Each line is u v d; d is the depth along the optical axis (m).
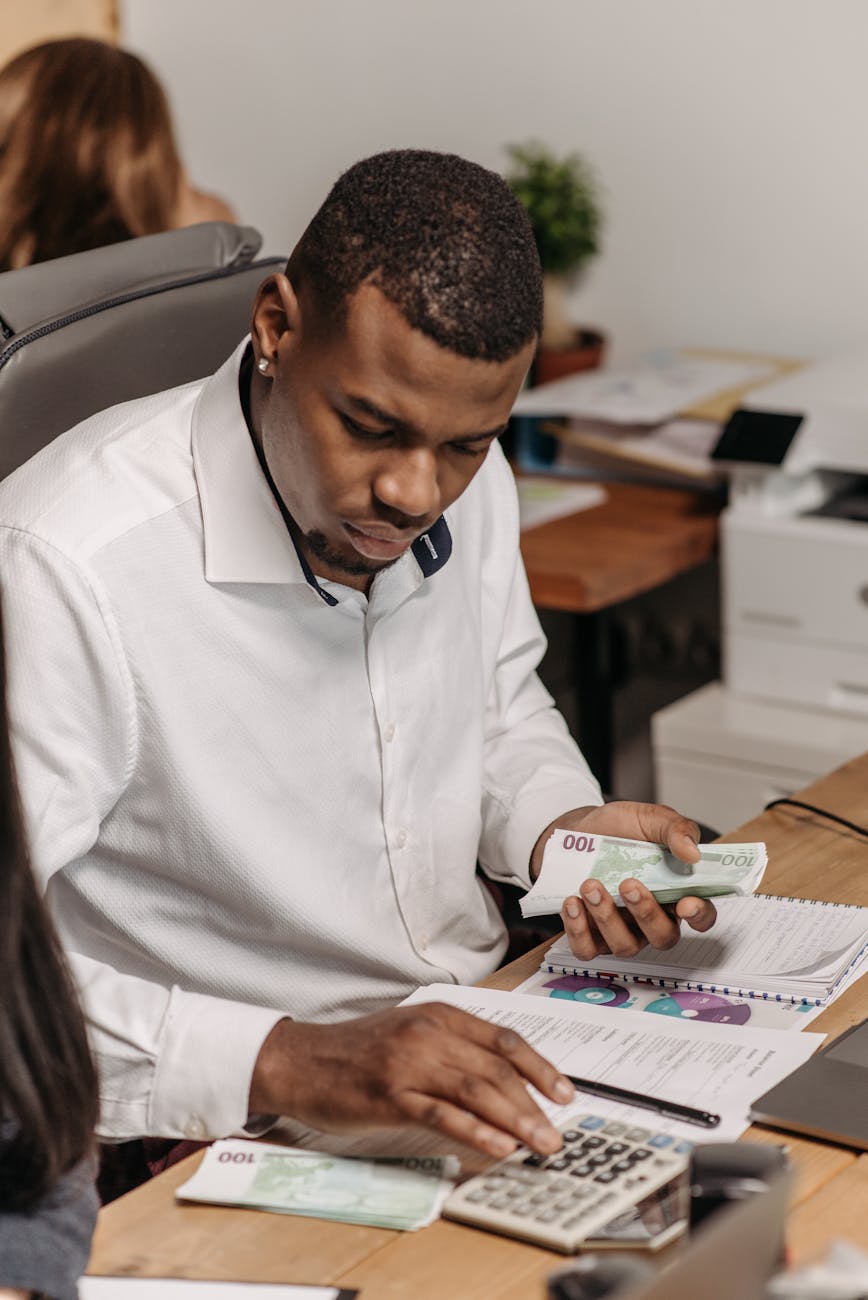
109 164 2.10
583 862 1.22
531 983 1.18
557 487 2.58
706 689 2.39
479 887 1.46
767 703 2.32
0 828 0.70
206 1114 1.03
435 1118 0.92
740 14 2.53
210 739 1.22
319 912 1.27
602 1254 0.85
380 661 1.29
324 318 1.03
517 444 2.71
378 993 1.34
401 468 1.04
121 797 1.23
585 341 2.79
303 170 3.06
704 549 2.38
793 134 2.54
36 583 1.15
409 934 1.35
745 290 2.68
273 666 1.23
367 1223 0.89
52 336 1.34
